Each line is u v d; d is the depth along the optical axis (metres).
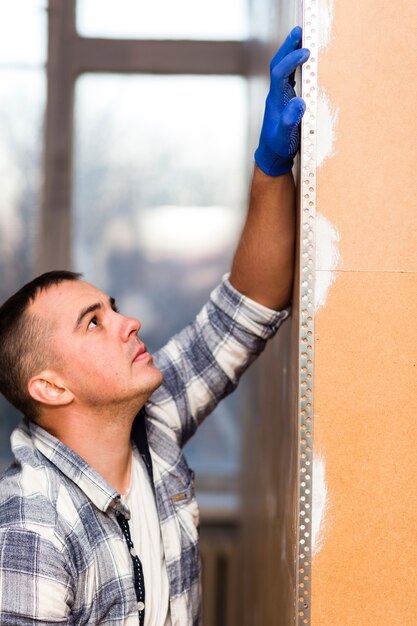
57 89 2.97
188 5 2.99
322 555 1.08
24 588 1.09
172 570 1.28
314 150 1.08
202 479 3.11
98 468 1.29
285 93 1.13
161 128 3.03
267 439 1.85
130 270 3.06
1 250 3.00
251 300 1.36
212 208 3.05
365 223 1.08
